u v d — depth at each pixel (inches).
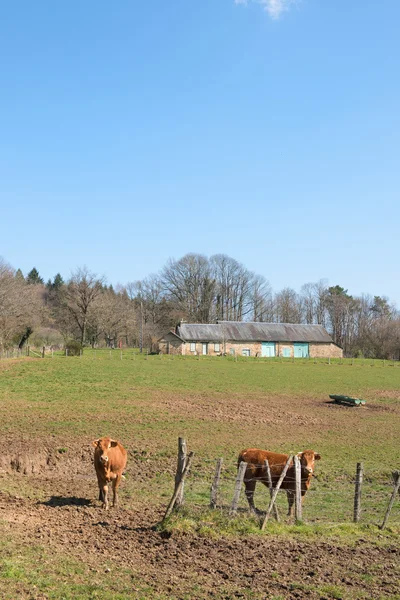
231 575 448.8
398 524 631.2
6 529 525.0
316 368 2834.6
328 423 1389.0
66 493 712.4
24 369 2052.2
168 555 486.3
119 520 590.9
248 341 3791.8
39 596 383.9
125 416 1316.4
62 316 4372.5
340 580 447.5
